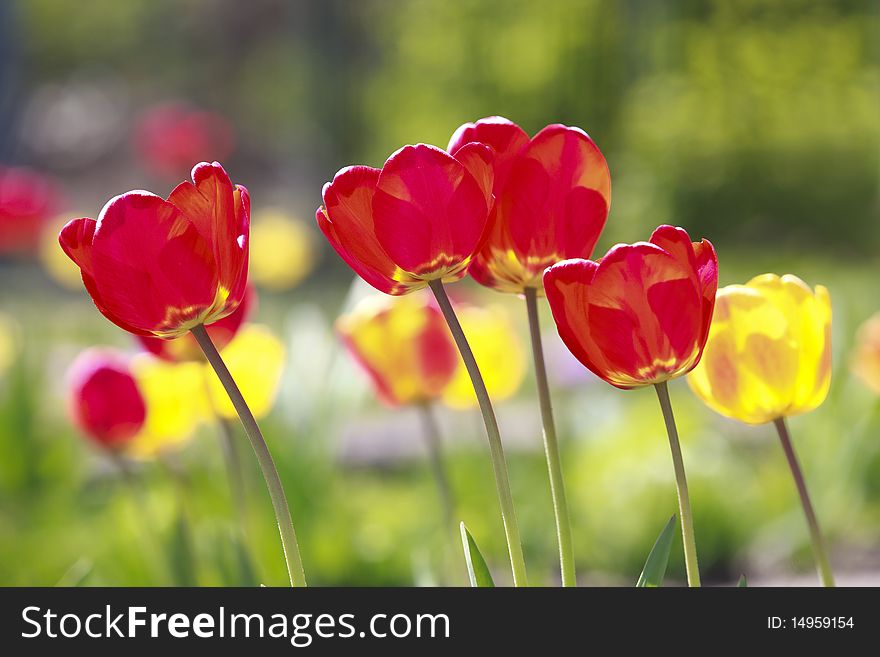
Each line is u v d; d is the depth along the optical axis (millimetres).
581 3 13141
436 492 3234
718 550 3123
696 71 12258
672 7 12266
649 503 3150
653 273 1235
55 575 2744
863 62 12336
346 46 13633
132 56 24656
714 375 1337
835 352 3305
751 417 1340
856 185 12047
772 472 3592
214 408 1546
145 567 2131
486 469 3199
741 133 12109
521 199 1295
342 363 2486
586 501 3217
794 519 3146
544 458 3400
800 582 2881
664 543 1309
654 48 12391
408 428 4797
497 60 13430
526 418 4508
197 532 1896
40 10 24422
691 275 1239
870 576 2840
